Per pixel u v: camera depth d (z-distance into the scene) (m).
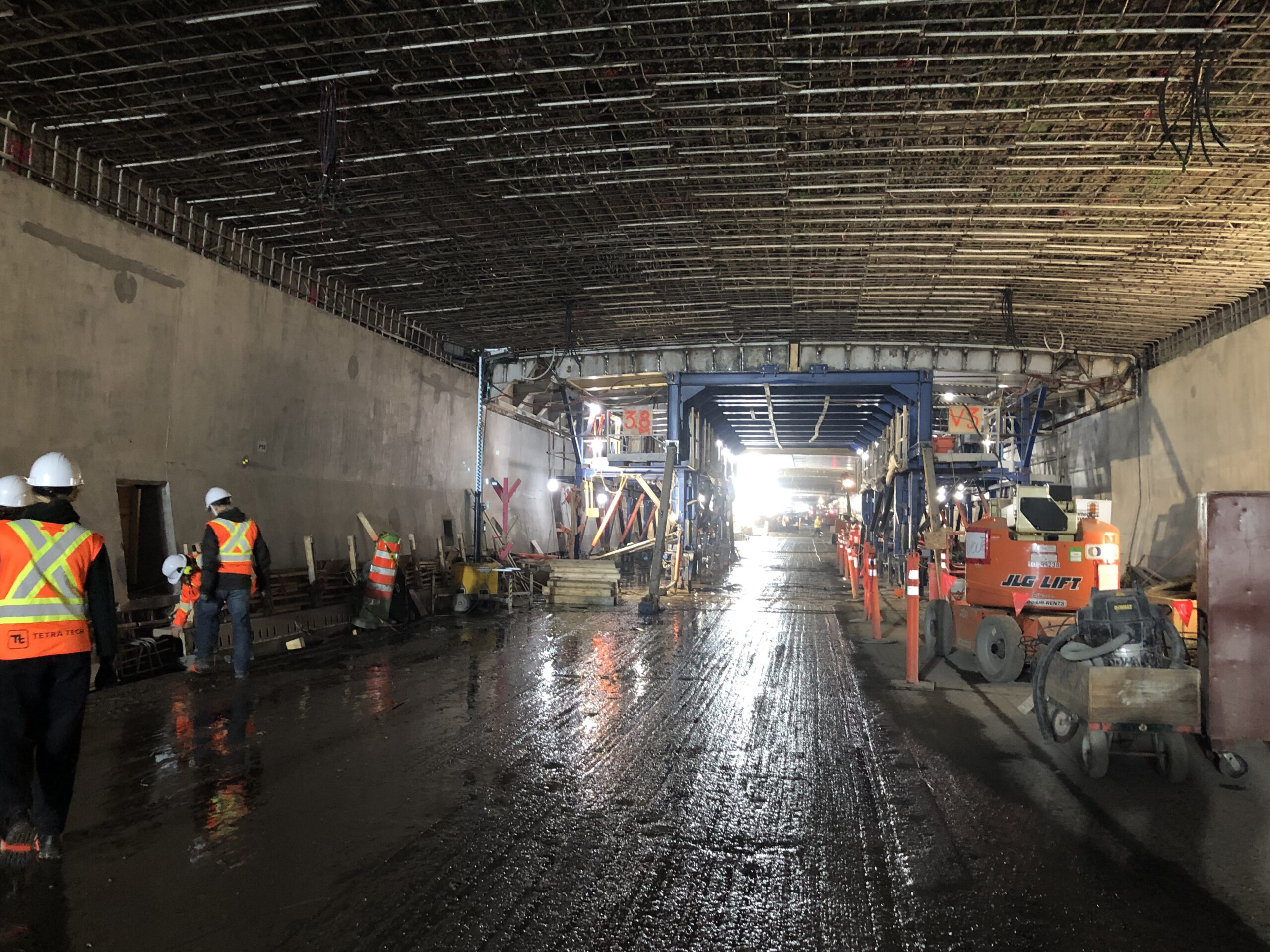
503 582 16.53
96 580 4.18
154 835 4.25
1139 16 6.57
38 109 8.23
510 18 6.80
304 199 10.38
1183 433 15.60
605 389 22.17
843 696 8.02
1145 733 5.55
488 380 19.39
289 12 6.71
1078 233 10.92
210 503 8.56
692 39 7.11
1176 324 15.28
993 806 4.87
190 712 7.01
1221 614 5.48
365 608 12.38
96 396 9.02
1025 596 8.73
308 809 4.67
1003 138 8.70
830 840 4.31
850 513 33.56
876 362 18.41
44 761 3.93
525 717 6.94
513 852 4.10
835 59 7.29
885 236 11.38
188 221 10.55
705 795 5.00
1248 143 8.47
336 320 13.67
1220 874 3.94
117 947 3.13
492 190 10.16
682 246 11.98
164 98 8.01
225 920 3.36
